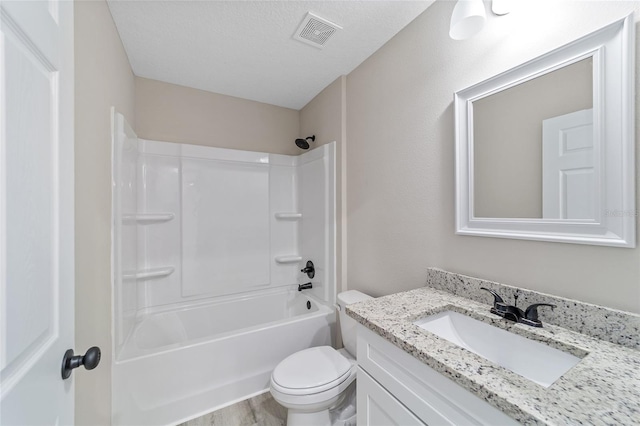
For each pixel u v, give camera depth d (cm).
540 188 90
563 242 84
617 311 72
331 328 193
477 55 109
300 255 254
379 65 162
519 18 95
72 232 65
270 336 170
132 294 173
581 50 80
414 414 74
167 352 143
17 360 43
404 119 144
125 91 163
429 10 129
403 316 92
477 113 109
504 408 51
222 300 224
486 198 106
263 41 155
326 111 215
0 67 40
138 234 195
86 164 97
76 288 87
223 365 157
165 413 141
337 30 146
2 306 39
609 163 74
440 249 125
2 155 40
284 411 153
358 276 181
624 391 53
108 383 123
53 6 58
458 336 100
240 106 238
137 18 135
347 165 193
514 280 97
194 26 142
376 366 89
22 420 43
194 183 215
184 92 215
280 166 256
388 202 155
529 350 79
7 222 41
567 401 50
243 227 235
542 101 89
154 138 204
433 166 128
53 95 57
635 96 70
